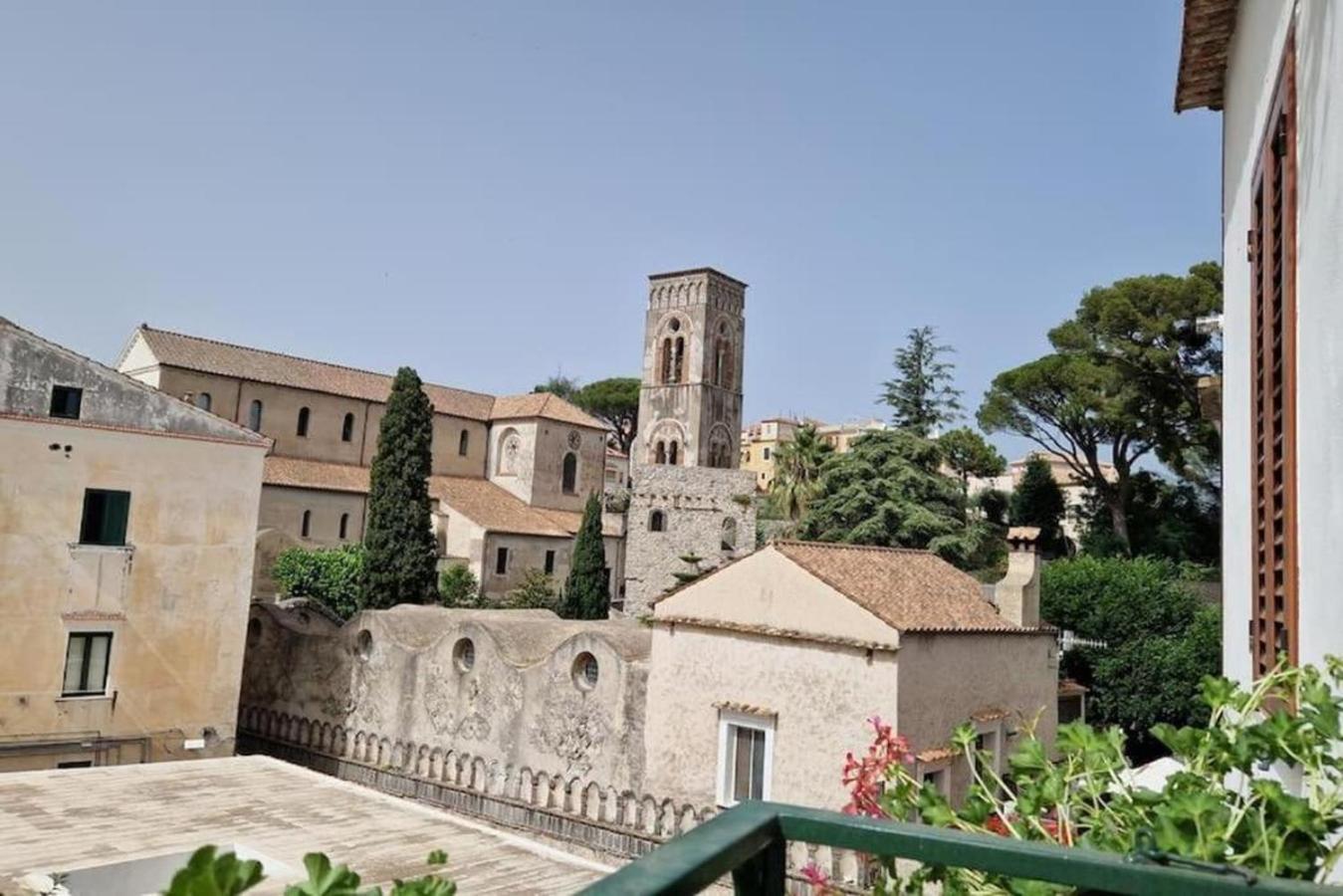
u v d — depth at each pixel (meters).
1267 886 1.55
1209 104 8.60
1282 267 4.98
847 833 1.76
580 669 22.14
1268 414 5.41
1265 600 5.59
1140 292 44.62
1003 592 22.25
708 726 19.42
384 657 26.03
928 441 48.91
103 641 24.59
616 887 1.35
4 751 22.78
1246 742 3.06
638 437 70.75
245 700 29.05
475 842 12.73
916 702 17.61
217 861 1.36
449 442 60.16
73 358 24.66
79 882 10.81
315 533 49.69
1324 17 3.81
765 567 19.31
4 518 23.22
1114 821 3.10
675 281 70.50
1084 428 48.94
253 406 51.22
